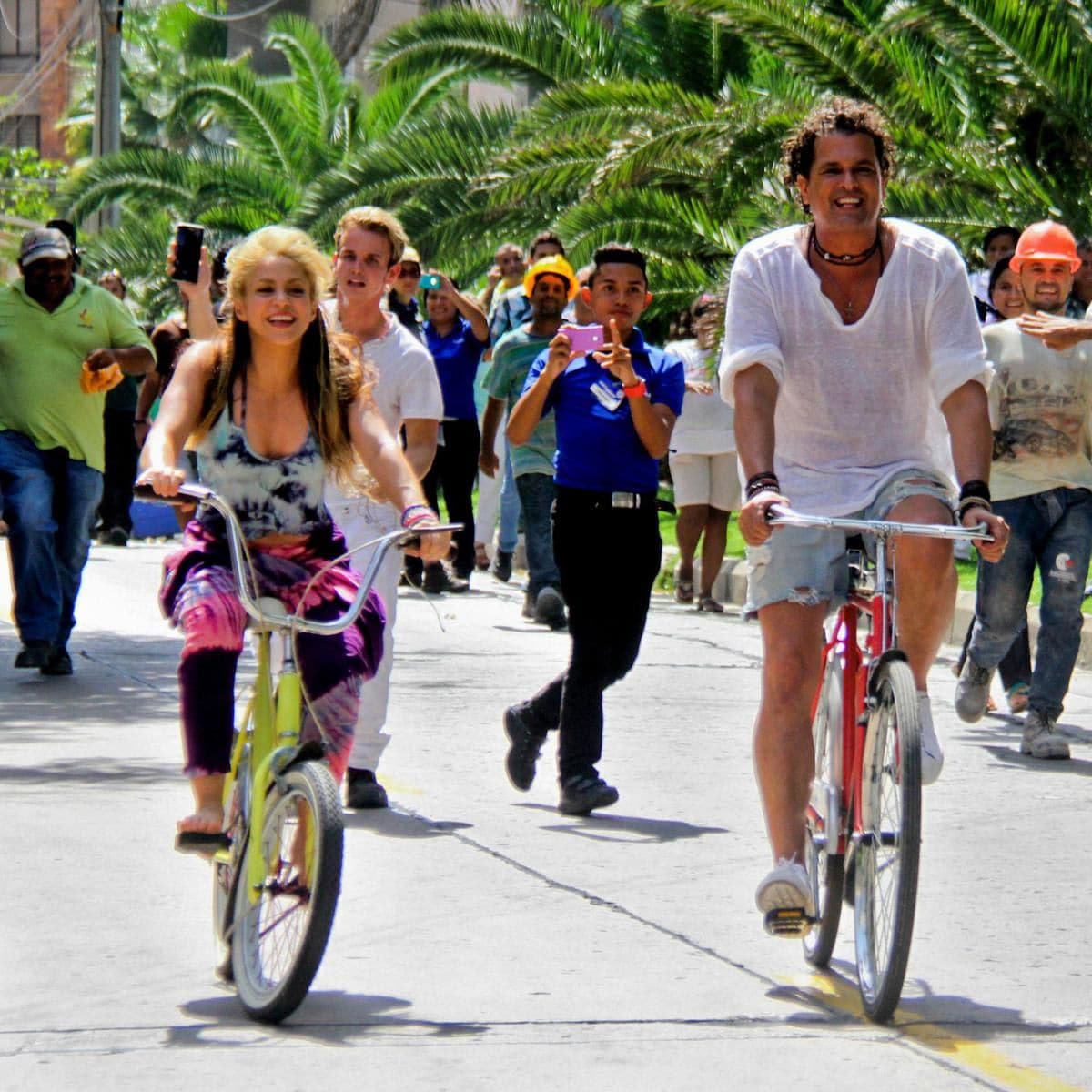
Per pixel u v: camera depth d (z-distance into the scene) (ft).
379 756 97.40
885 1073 59.16
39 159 629.10
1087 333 107.14
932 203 224.12
